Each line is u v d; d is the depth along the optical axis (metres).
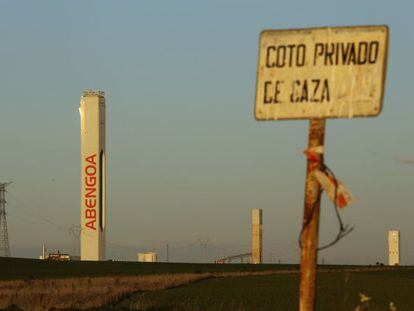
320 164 11.59
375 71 11.66
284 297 68.06
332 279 89.06
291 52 11.80
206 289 80.19
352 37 11.70
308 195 11.61
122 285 92.25
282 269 154.50
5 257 190.12
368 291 69.06
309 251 11.49
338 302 56.47
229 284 90.50
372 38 11.66
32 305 61.62
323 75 11.73
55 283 100.81
